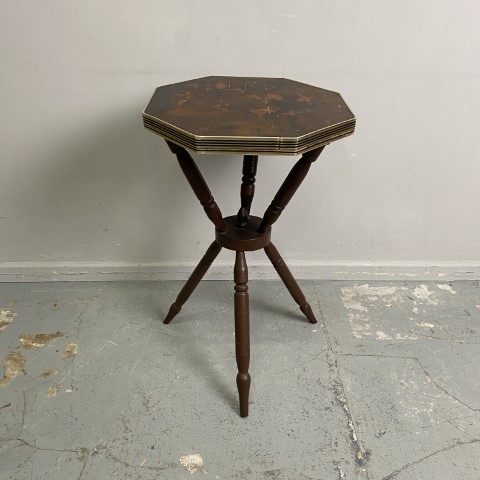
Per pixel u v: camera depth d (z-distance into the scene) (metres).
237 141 0.80
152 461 0.99
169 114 0.89
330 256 1.53
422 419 1.09
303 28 1.18
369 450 1.02
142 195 1.40
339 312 1.41
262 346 1.28
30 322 1.33
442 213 1.46
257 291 1.49
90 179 1.37
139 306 1.41
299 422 1.08
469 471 0.99
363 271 1.54
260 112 0.92
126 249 1.49
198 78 1.18
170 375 1.19
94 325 1.33
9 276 1.50
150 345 1.27
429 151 1.35
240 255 1.05
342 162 1.36
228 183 1.38
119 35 1.17
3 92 1.23
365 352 1.27
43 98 1.25
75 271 1.50
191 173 0.97
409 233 1.49
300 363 1.23
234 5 1.15
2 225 1.42
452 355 1.27
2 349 1.24
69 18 1.15
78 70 1.21
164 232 1.46
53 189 1.38
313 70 1.24
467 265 1.55
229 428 1.06
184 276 1.53
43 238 1.46
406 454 1.02
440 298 1.49
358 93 1.27
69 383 1.16
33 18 1.15
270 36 1.19
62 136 1.30
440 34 1.20
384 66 1.23
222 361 1.24
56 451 1.00
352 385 1.18
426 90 1.27
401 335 1.33
